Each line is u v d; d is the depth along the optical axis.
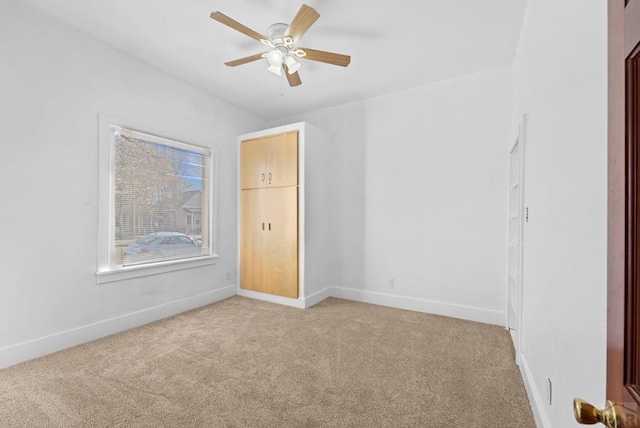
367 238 3.79
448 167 3.29
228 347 2.47
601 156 0.93
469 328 2.90
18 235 2.18
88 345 2.47
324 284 3.95
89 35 2.55
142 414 1.64
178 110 3.31
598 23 0.97
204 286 3.61
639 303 0.46
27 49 2.21
